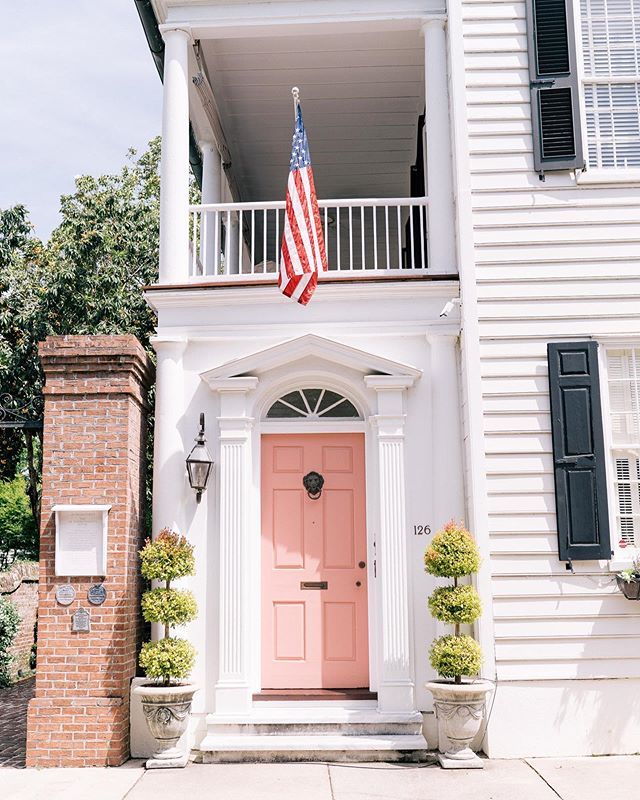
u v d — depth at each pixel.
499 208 7.82
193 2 8.49
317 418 8.11
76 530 7.36
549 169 7.81
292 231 7.50
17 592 12.98
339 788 6.14
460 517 7.62
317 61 9.86
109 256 14.79
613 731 7.05
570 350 7.52
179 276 8.17
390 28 8.55
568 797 5.82
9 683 11.84
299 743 6.98
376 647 7.60
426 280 7.90
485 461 7.41
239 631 7.42
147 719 6.90
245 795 5.98
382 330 7.96
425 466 7.77
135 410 7.79
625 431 7.55
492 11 8.17
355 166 12.35
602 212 7.81
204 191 10.68
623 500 7.46
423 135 10.33
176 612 7.04
